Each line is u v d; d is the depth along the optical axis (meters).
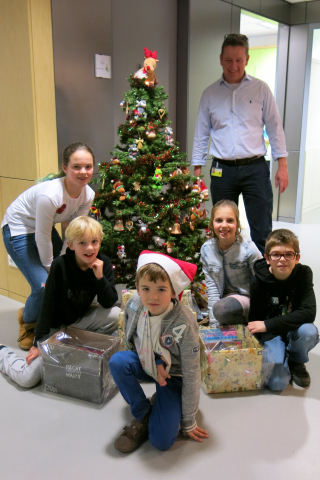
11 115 2.72
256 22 5.62
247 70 7.15
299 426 1.71
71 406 1.85
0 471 1.47
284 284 2.03
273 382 1.92
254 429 1.69
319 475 1.45
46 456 1.55
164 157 2.56
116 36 3.35
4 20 2.58
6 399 1.90
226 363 1.89
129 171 2.51
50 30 2.61
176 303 1.56
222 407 1.83
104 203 2.54
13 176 2.83
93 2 2.87
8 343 2.40
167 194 2.62
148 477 1.45
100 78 3.02
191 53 3.88
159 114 2.60
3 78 2.70
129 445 1.56
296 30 5.14
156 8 3.64
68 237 1.89
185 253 2.57
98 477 1.45
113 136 3.21
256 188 2.85
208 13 3.97
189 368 1.54
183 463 1.51
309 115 5.38
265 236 2.91
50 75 2.65
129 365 1.61
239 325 2.13
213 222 2.24
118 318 2.14
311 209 6.25
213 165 2.95
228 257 2.28
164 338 1.53
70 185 2.14
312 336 1.92
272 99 2.85
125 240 2.50
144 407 1.63
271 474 1.46
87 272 2.04
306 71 5.16
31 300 2.26
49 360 1.91
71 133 2.86
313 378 2.06
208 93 2.90
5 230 2.33
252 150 2.80
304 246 4.43
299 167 5.43
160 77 3.81
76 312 2.12
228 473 1.46
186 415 1.58
